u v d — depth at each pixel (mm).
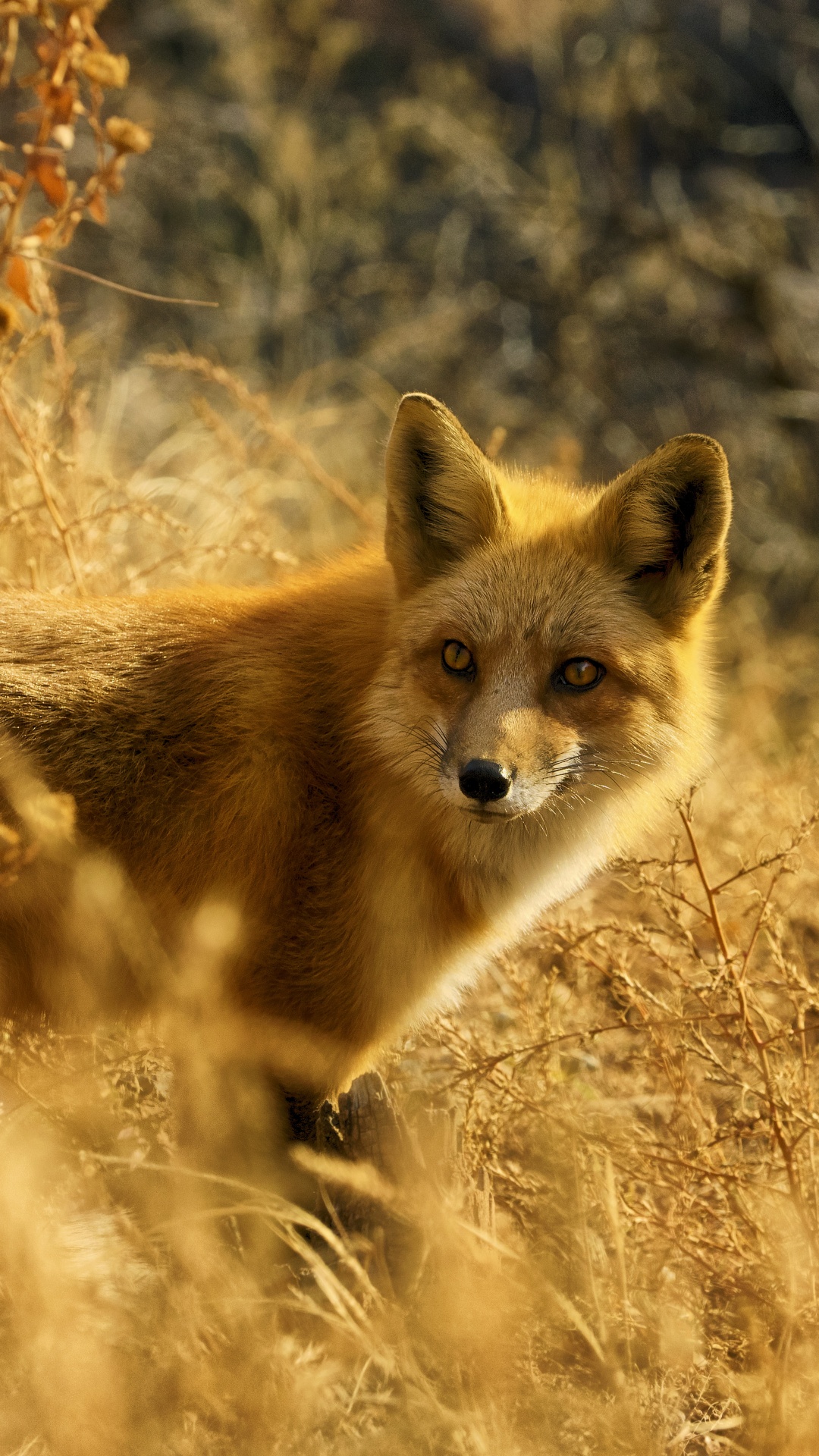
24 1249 5891
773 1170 7332
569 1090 8219
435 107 24000
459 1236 6371
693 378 22078
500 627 7219
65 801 6449
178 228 22219
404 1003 7492
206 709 7266
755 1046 7605
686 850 10352
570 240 22375
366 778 7277
